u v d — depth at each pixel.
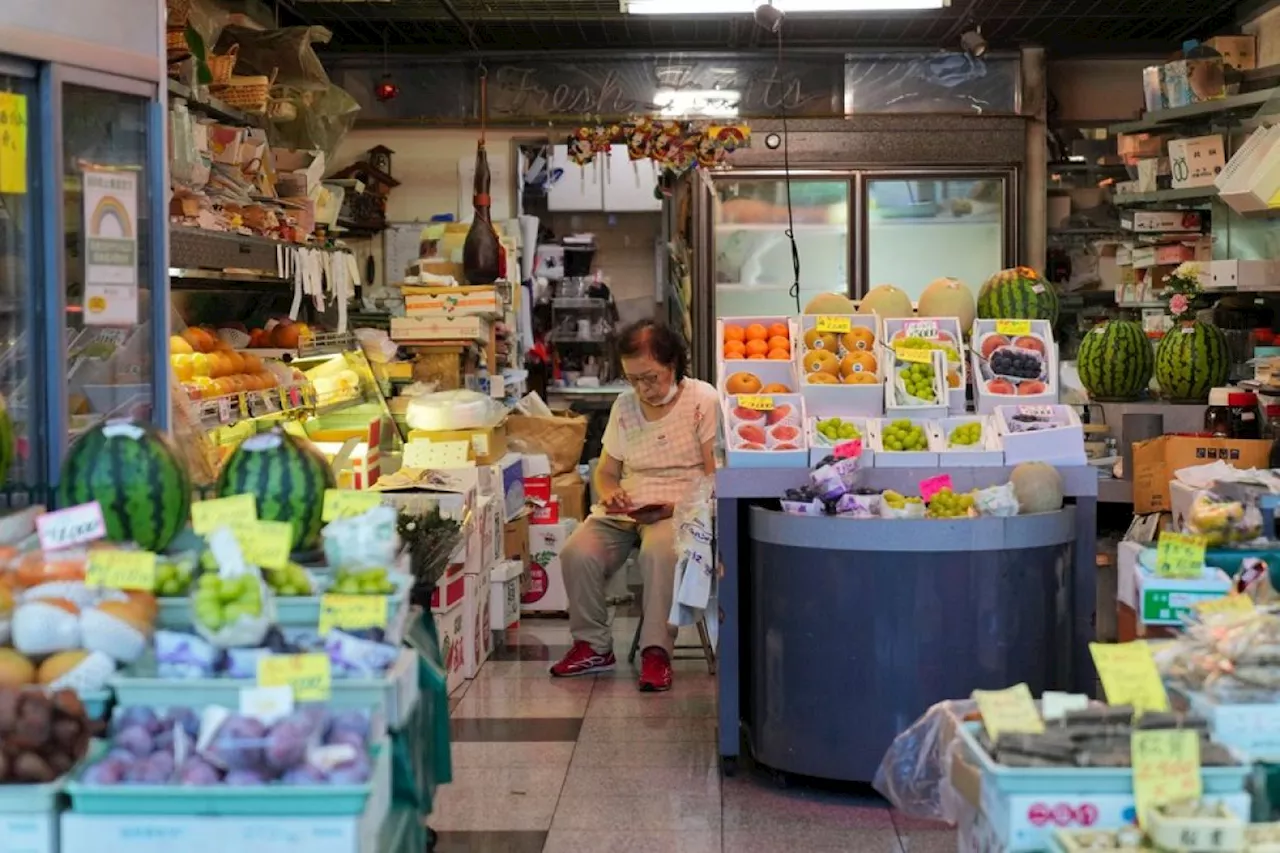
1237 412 5.86
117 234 4.00
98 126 3.97
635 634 6.55
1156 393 6.91
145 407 4.16
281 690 2.61
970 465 4.59
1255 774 2.69
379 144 9.79
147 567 2.82
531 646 6.52
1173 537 3.51
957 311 5.31
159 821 2.43
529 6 8.43
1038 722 2.70
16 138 3.70
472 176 9.77
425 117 9.69
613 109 9.65
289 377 5.97
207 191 5.64
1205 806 2.50
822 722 4.31
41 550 2.97
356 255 9.59
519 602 7.02
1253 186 6.07
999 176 9.42
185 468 3.29
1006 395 4.79
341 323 7.06
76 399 3.90
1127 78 9.92
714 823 4.16
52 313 3.75
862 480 4.59
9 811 2.42
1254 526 3.70
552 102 9.66
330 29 9.17
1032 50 9.50
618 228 10.90
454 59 9.63
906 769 3.15
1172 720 2.70
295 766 2.49
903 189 9.52
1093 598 4.56
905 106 9.53
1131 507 6.30
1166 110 7.62
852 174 9.37
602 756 4.82
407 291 7.47
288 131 7.38
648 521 5.84
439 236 8.42
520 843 3.99
